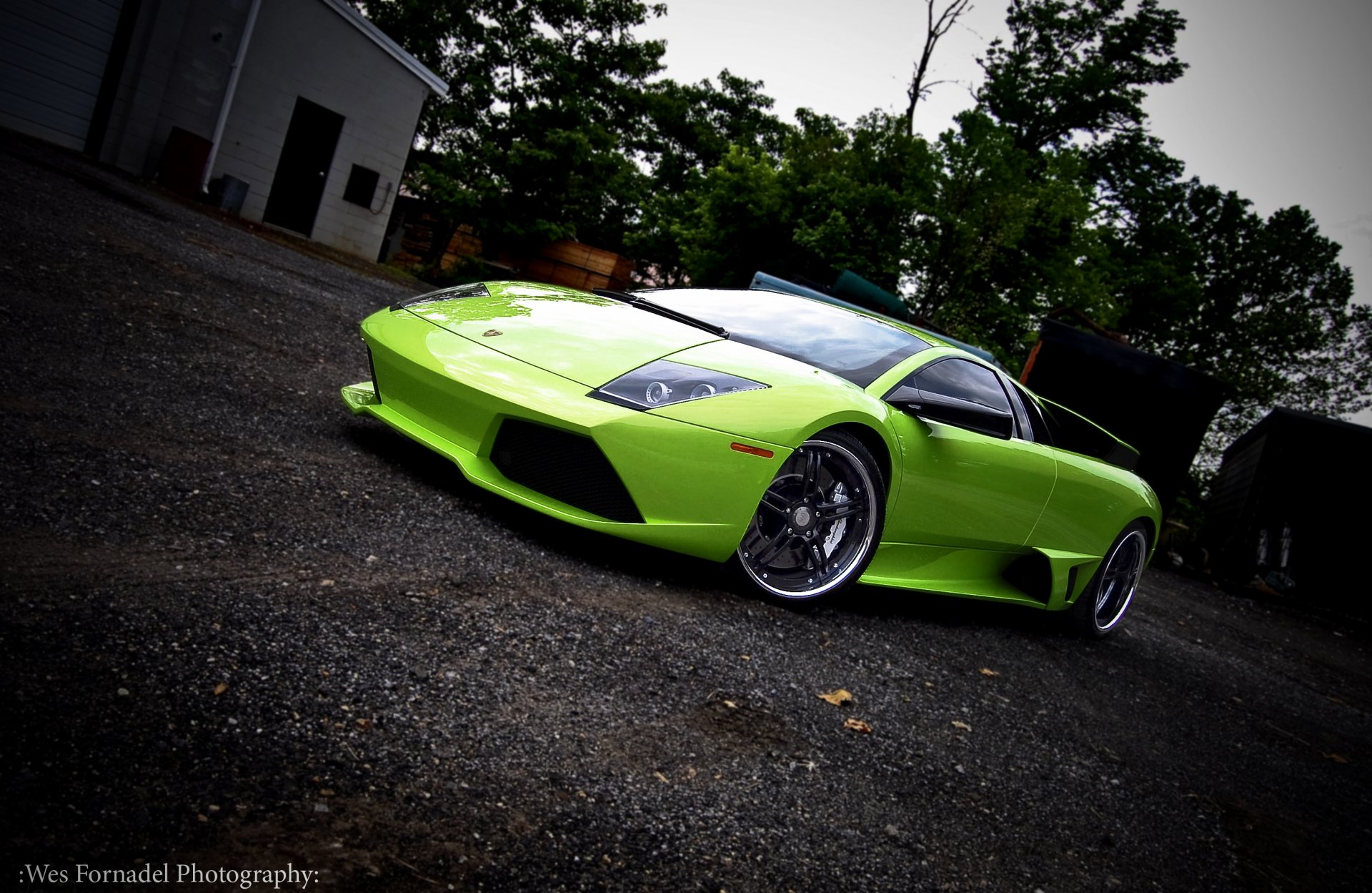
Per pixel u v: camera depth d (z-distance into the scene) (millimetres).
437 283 19406
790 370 3066
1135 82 29172
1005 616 4465
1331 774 3619
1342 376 29219
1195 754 3191
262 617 1750
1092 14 28656
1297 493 13055
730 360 3008
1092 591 4504
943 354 3734
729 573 3002
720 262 19688
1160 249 29984
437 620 2004
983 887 1778
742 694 2221
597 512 2719
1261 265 30234
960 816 2041
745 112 35531
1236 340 29922
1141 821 2396
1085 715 3180
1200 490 24000
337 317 6145
